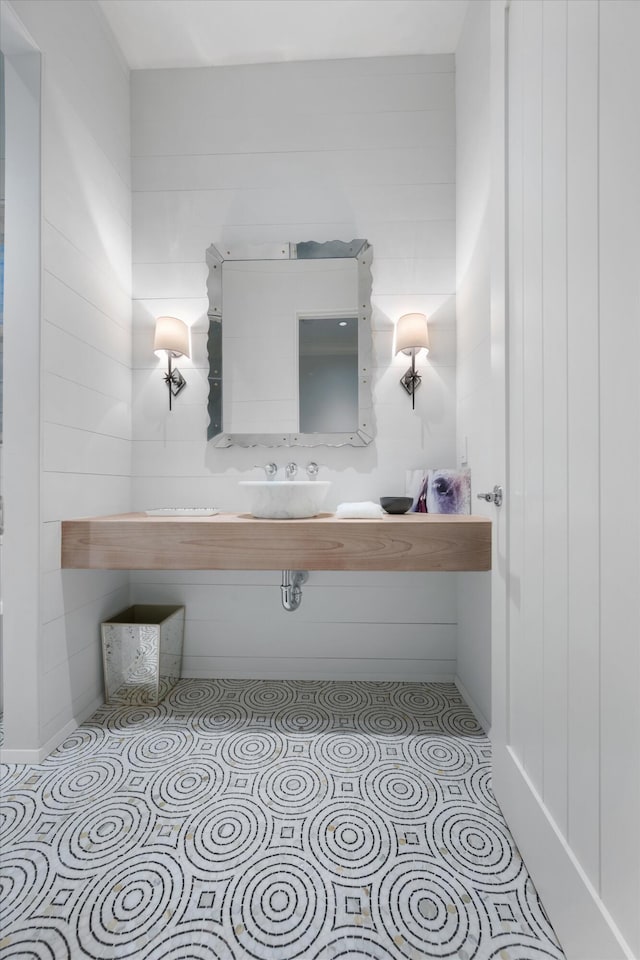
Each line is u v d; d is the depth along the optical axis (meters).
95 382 1.73
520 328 1.03
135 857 1.03
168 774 1.33
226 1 1.73
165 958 0.82
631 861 0.61
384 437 1.99
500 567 1.15
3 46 1.36
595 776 0.71
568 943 0.79
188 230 2.03
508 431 1.11
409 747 1.47
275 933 0.86
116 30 1.85
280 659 2.02
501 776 1.15
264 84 2.00
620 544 0.64
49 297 1.43
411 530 1.44
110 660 1.76
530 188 0.97
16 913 0.90
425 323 1.89
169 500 2.03
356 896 0.93
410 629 1.99
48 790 1.26
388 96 1.98
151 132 2.03
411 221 1.98
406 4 1.74
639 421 0.60
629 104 0.61
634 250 0.61
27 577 1.38
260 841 1.08
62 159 1.50
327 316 1.99
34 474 1.38
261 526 1.46
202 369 2.04
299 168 2.00
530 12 0.96
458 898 0.93
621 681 0.64
